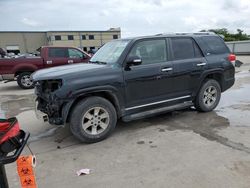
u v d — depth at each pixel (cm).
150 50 479
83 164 354
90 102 411
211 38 577
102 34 7156
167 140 421
